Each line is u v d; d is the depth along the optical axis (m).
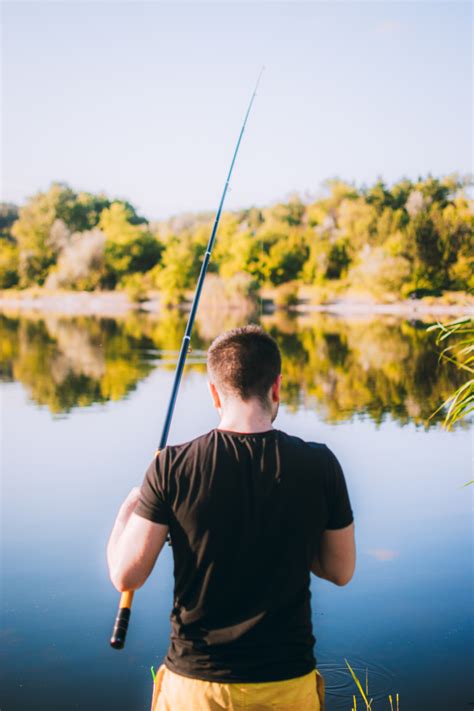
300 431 8.40
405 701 2.99
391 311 35.44
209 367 1.44
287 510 1.30
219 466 1.32
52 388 12.05
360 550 4.66
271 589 1.29
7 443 7.85
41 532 5.03
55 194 48.97
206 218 46.59
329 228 42.00
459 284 35.88
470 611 3.79
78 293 44.16
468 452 7.28
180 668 1.30
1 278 47.34
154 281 43.62
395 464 6.83
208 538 1.29
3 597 4.01
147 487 1.34
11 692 3.04
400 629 3.61
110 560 1.38
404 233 37.03
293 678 1.28
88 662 3.38
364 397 11.02
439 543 4.76
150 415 9.41
